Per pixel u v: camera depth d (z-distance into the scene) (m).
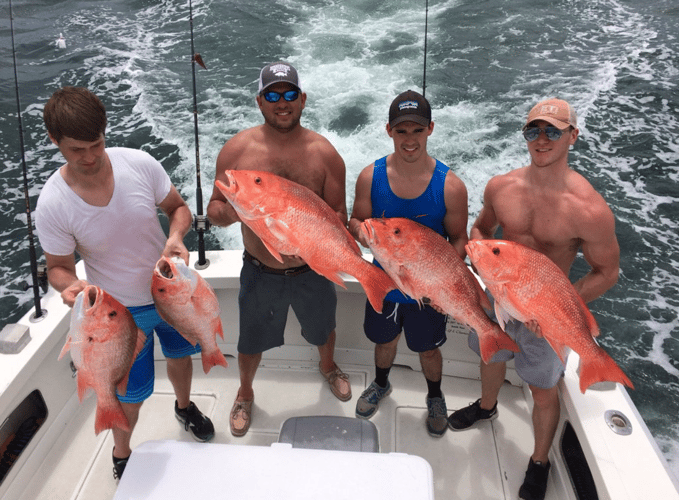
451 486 2.33
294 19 10.76
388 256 1.74
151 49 9.67
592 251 1.94
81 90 1.67
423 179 2.11
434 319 2.35
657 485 1.79
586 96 8.06
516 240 2.06
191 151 6.93
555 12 10.88
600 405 2.05
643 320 4.93
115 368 1.61
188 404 2.49
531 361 2.06
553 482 2.31
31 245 2.29
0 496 2.15
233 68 9.02
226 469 1.42
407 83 8.54
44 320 2.36
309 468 1.41
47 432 2.39
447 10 11.07
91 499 2.26
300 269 2.33
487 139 7.18
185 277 1.66
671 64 8.83
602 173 6.63
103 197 1.86
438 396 2.57
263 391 2.79
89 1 11.75
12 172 6.53
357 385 2.83
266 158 2.20
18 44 9.76
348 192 6.35
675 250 5.60
